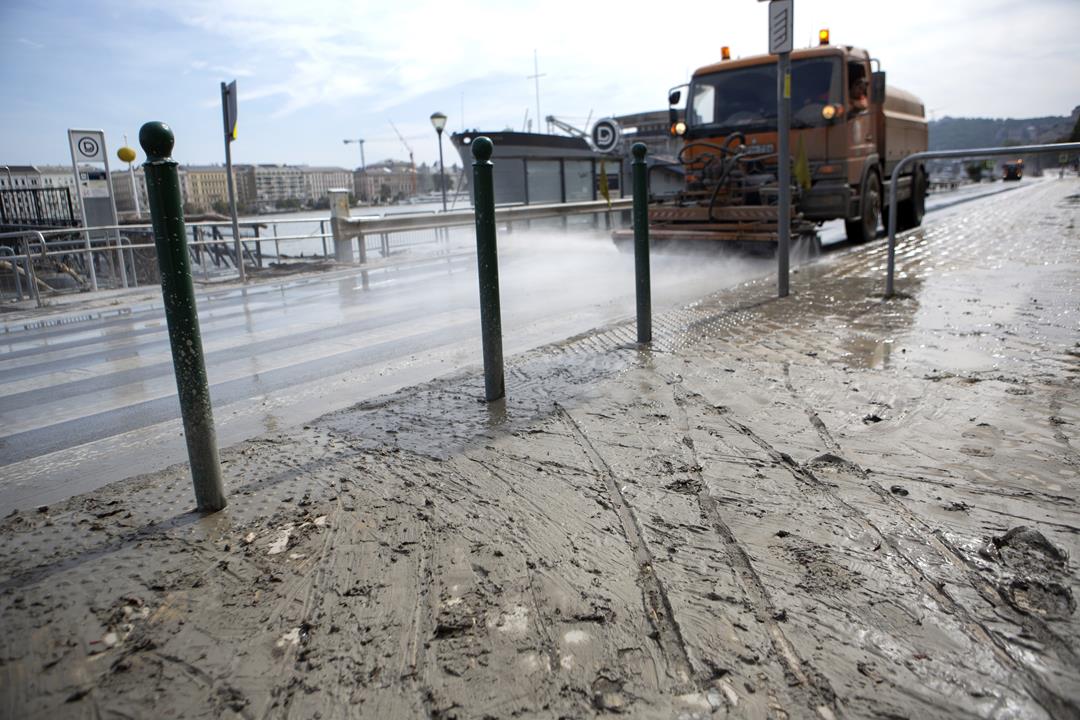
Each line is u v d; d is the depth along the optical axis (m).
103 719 1.53
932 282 6.71
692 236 9.45
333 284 10.86
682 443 2.93
